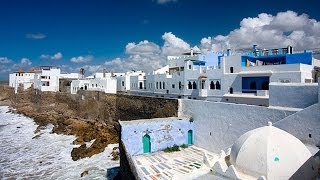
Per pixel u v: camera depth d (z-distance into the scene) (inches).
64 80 3752.5
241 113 1146.7
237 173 612.4
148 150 1333.7
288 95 984.9
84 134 2132.1
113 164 1507.1
